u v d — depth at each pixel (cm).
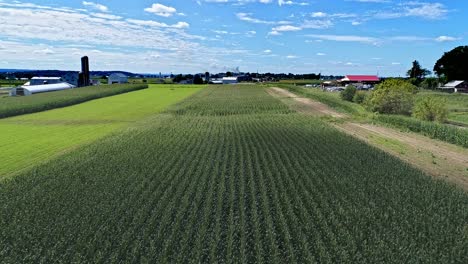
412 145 2636
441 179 1759
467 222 1223
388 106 4175
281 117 4231
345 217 1260
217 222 1198
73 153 2356
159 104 6406
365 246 1036
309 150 2330
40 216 1296
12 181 1758
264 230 1163
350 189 1556
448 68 10981
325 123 3669
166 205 1378
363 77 14950
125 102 6800
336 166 1936
